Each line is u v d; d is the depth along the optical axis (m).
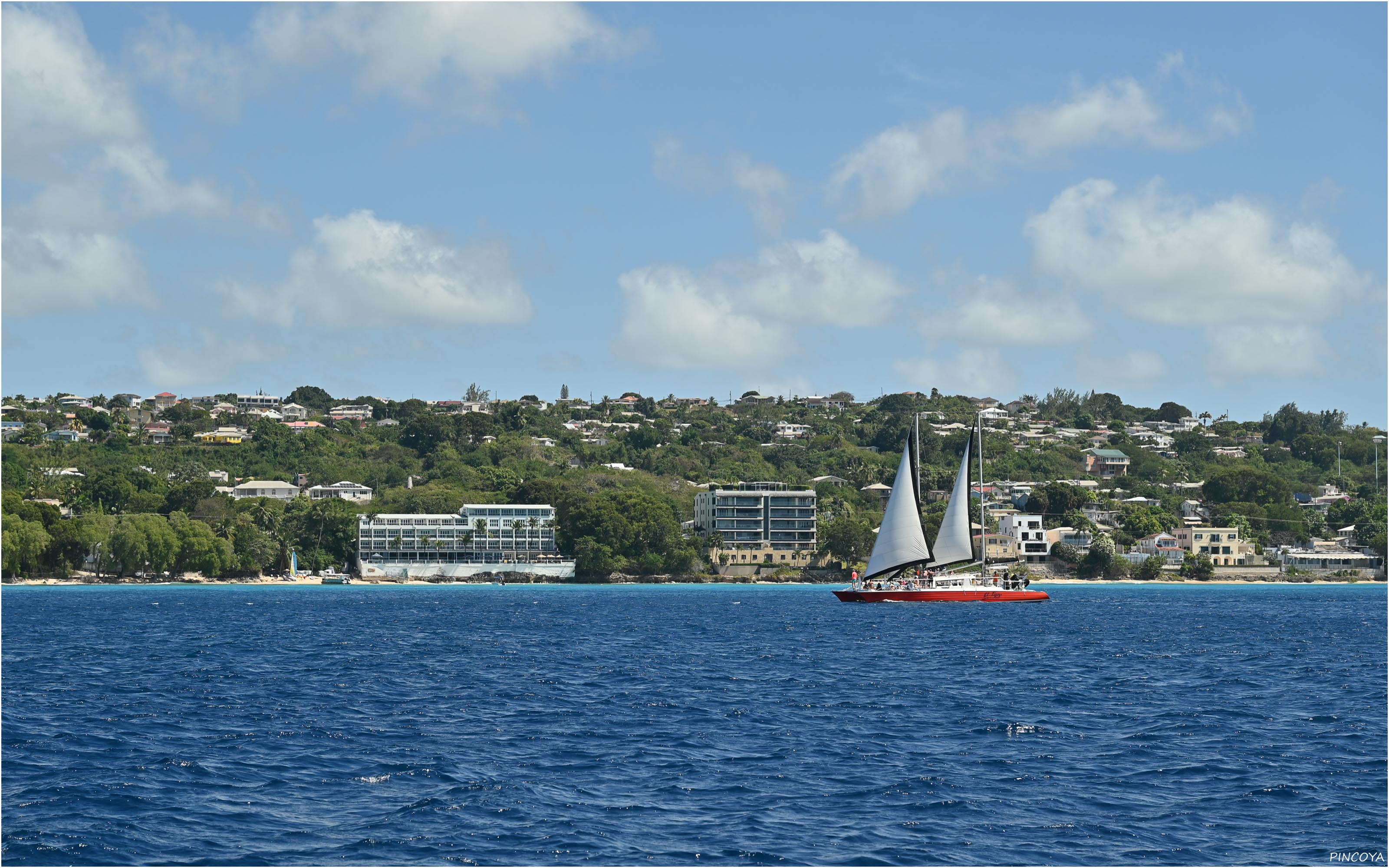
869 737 63.50
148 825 45.31
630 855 41.78
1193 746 61.03
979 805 48.56
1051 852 42.31
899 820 46.25
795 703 76.81
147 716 71.00
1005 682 89.06
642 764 56.25
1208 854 42.31
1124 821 46.22
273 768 55.25
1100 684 88.06
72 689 84.12
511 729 66.19
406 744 61.31
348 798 49.53
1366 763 56.75
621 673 94.75
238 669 97.81
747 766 55.75
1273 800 49.53
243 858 41.56
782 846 42.81
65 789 50.78
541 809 47.50
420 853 42.00
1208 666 101.31
